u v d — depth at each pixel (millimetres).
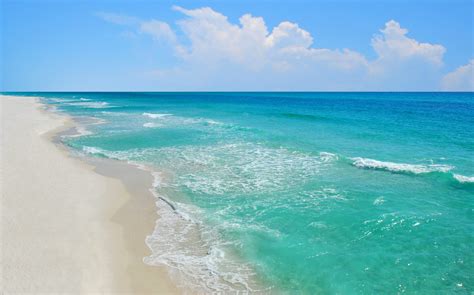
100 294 5074
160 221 8070
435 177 11148
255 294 5332
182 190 10305
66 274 5422
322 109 42031
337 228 7508
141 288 5367
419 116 30750
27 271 5355
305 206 8805
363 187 10281
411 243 6809
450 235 7102
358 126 23688
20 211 7723
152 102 68312
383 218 7930
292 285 5578
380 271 5895
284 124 25391
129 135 20875
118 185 10734
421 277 5703
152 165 13391
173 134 21031
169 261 6254
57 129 24047
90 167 12977
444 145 16438
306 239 7066
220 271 5965
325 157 14086
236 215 8352
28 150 14617
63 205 8477
